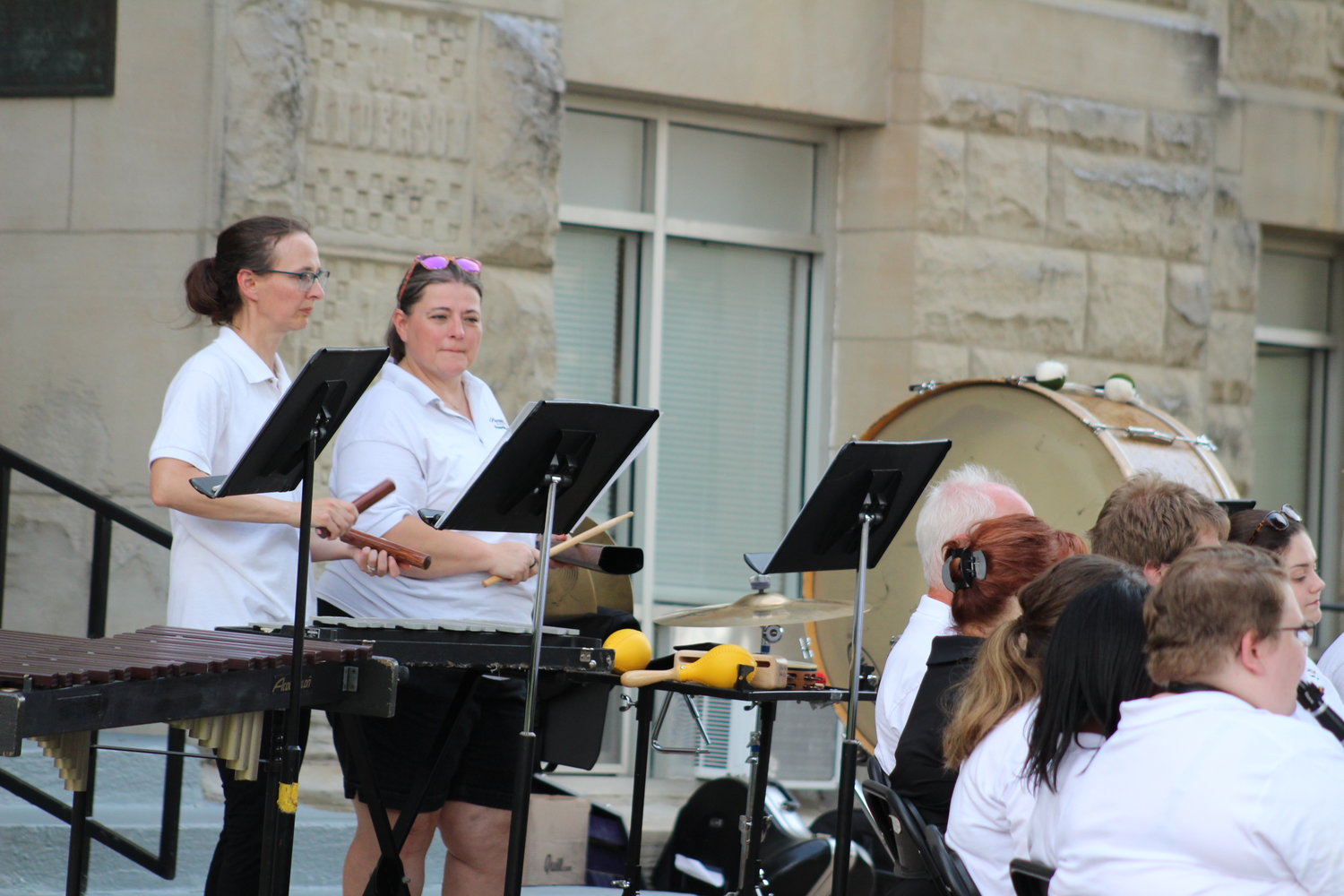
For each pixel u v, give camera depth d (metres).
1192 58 17.28
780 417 16.41
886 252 15.92
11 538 13.28
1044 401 11.95
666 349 15.88
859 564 8.07
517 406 13.91
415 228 13.55
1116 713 5.96
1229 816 5.25
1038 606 6.80
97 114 13.24
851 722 7.90
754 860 8.97
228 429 8.34
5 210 13.42
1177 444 11.81
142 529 11.16
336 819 11.80
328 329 13.23
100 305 13.19
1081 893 5.53
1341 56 19.47
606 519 15.62
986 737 6.87
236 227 8.55
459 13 13.73
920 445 8.10
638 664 8.59
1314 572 9.15
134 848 10.35
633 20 14.94
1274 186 18.94
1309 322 20.05
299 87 13.05
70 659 6.41
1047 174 16.44
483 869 9.22
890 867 10.60
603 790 14.55
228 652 6.90
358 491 9.08
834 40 15.74
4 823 10.95
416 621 7.85
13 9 13.40
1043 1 16.44
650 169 15.62
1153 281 17.05
